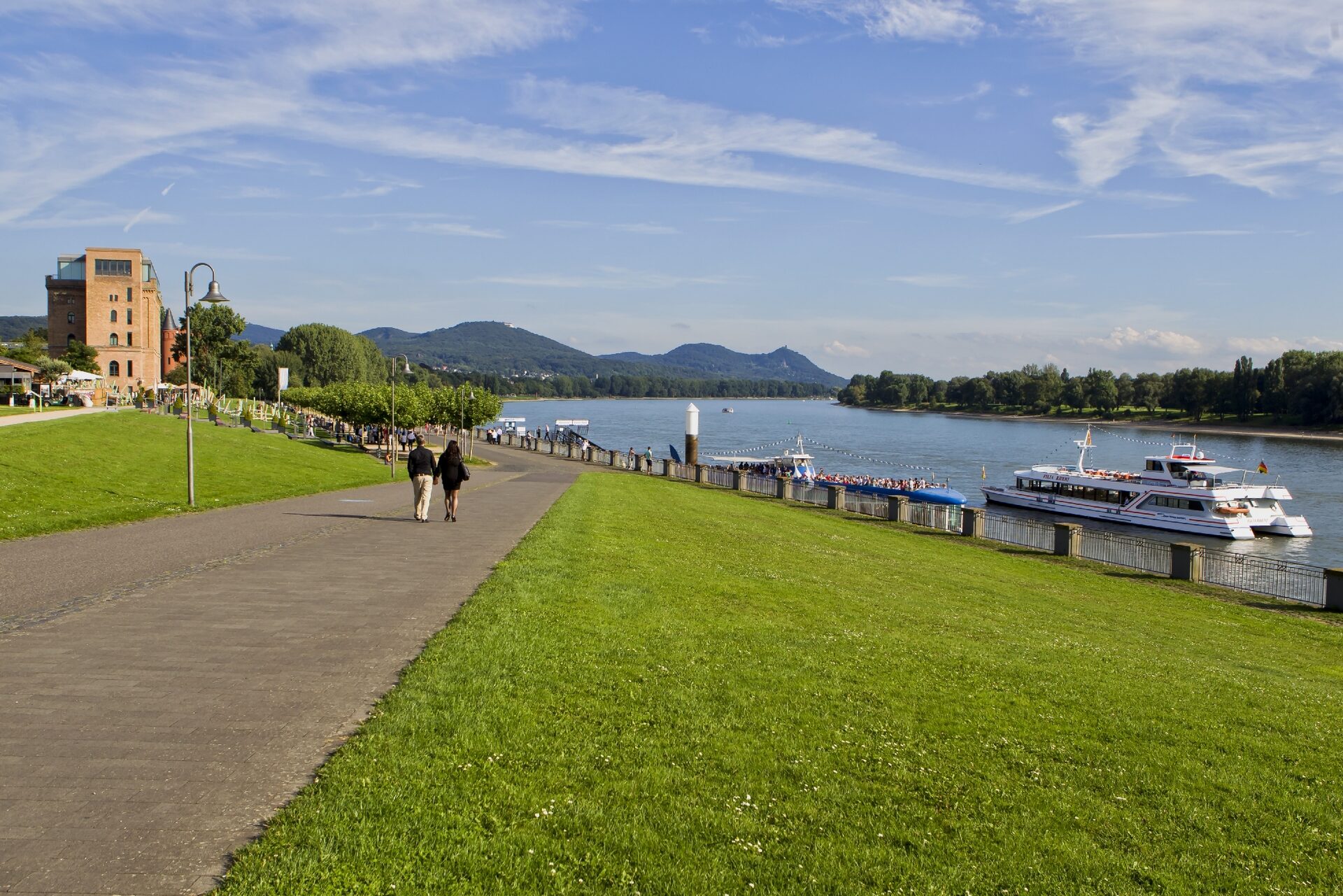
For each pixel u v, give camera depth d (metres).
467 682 9.92
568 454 91.81
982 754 9.55
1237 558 32.88
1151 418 190.88
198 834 6.48
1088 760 9.77
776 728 9.55
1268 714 12.84
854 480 74.19
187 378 28.23
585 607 14.26
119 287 126.88
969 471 102.19
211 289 30.55
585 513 29.84
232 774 7.46
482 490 40.81
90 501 25.50
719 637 13.47
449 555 19.05
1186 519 62.00
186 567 16.56
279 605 13.54
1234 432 156.62
